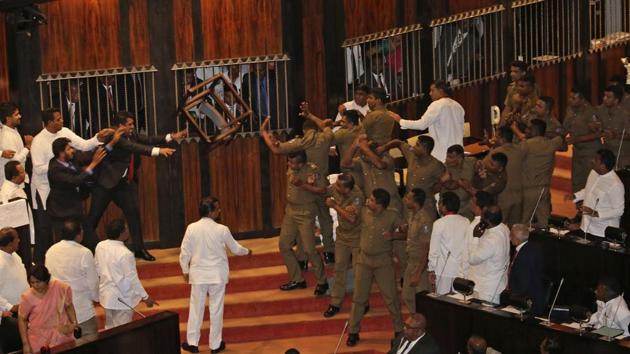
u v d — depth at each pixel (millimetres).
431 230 16016
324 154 17672
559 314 13953
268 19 18844
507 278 15359
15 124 17156
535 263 14789
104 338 14234
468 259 15250
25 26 15859
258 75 18938
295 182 17422
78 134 18531
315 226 18031
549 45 22578
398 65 20453
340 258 17297
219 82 18656
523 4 21984
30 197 17969
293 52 19000
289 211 17703
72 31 18297
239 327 17391
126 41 18469
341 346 17109
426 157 17016
